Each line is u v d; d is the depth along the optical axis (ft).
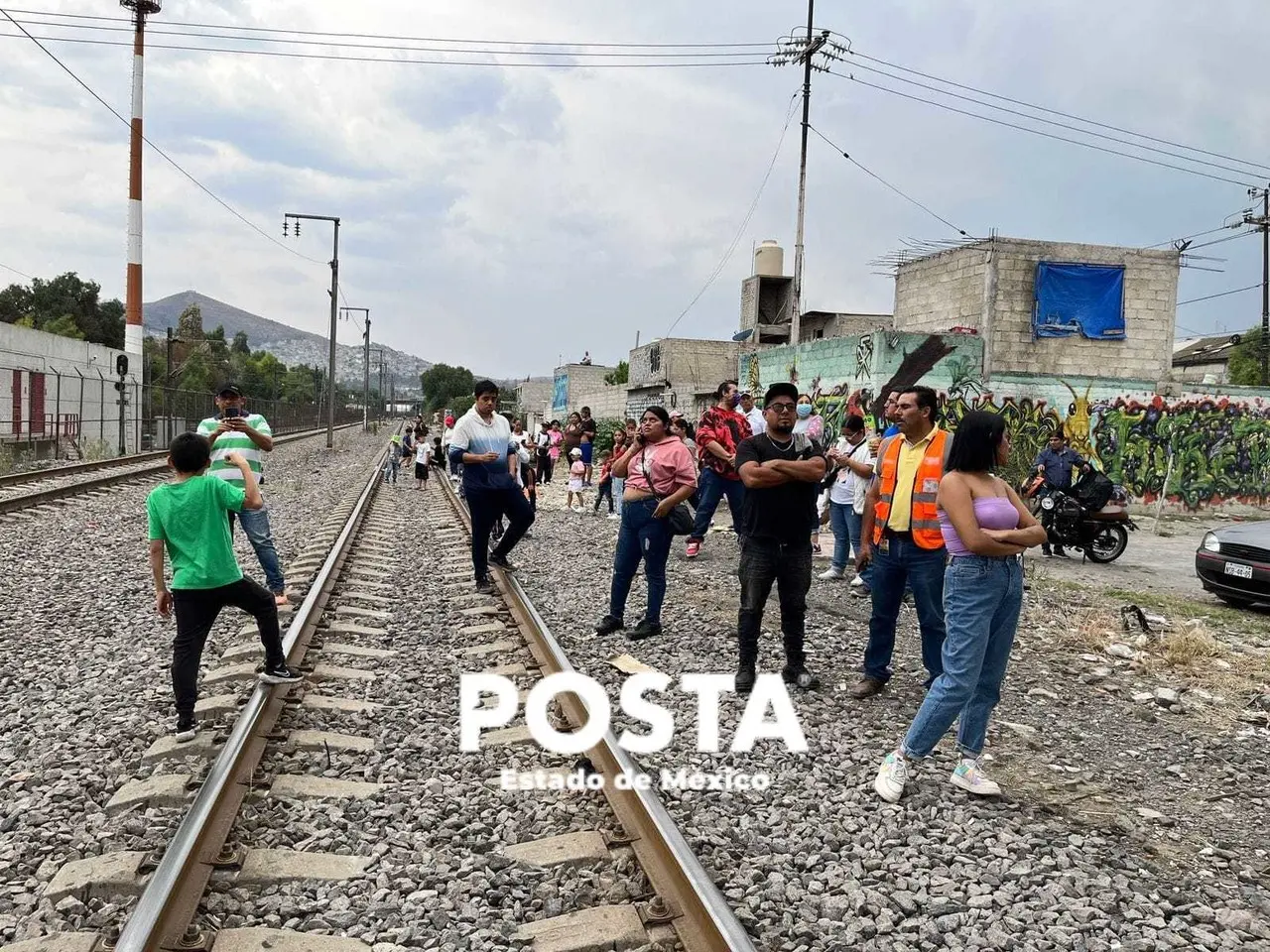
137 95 110.73
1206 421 73.00
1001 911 12.07
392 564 37.73
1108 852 13.98
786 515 20.61
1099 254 72.23
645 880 12.37
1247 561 33.78
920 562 19.76
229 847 12.52
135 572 33.86
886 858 13.42
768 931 11.35
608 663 22.63
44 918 11.29
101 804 14.49
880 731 18.85
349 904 11.82
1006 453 15.39
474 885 12.34
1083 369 72.33
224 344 298.76
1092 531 44.96
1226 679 24.34
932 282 77.05
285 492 70.44
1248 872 13.76
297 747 16.74
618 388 144.97
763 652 24.48
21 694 19.84
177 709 17.93
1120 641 28.14
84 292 269.44
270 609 18.70
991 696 15.83
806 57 93.25
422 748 17.17
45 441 99.55
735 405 39.50
